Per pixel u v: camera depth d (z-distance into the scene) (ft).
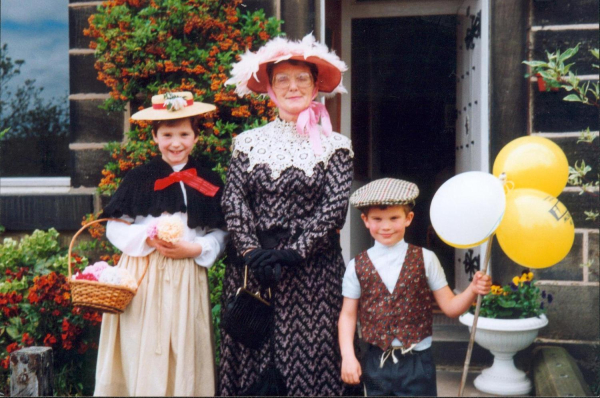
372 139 16.57
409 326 9.62
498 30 14.10
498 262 14.23
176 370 9.68
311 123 9.95
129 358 9.80
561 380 12.05
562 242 9.16
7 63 15.78
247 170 9.85
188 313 9.86
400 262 9.75
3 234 14.90
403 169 16.74
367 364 9.81
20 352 11.14
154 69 13.98
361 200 9.66
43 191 15.26
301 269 9.64
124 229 9.91
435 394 9.62
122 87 14.29
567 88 12.98
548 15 13.98
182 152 10.27
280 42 9.85
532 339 12.98
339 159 9.89
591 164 13.96
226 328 9.50
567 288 14.03
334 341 9.78
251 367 9.77
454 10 16.03
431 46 16.22
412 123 16.55
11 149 15.78
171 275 9.87
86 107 14.99
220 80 13.79
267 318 9.55
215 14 14.17
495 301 13.20
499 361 13.21
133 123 14.67
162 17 14.10
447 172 16.67
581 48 13.96
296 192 9.68
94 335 13.66
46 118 15.76
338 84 10.55
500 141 14.16
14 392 11.07
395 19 16.19
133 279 9.59
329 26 15.65
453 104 16.38
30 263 13.96
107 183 14.40
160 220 9.57
